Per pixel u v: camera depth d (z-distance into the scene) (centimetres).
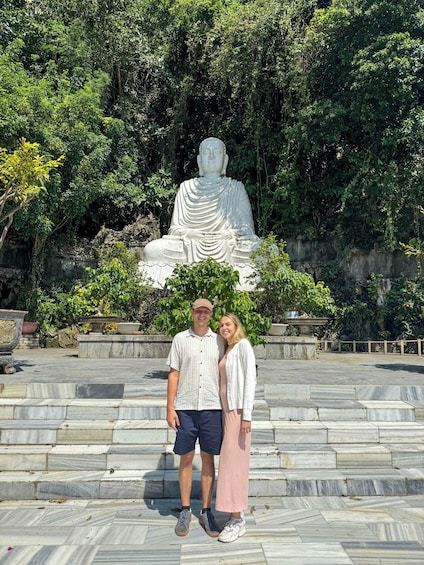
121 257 1334
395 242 1538
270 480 416
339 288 1650
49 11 1711
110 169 1806
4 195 701
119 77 1862
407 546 321
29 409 510
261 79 1725
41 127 1363
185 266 694
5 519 365
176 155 2006
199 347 372
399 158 1554
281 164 1728
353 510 384
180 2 1844
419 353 1349
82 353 1043
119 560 300
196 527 354
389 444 478
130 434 475
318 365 912
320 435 482
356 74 1492
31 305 1579
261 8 1662
